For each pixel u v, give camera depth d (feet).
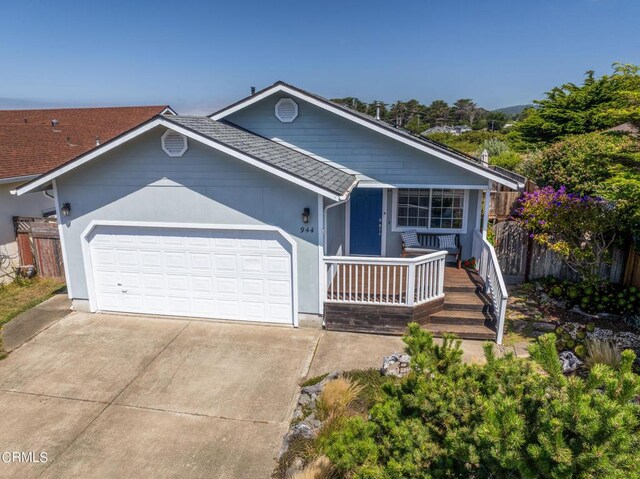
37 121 87.97
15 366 28.96
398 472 13.24
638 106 30.73
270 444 21.68
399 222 42.63
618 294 35.40
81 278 36.83
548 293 38.91
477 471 13.02
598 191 33.78
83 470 20.10
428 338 16.58
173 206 33.96
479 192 40.52
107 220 35.12
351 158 38.22
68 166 32.94
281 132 38.99
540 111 96.17
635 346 29.35
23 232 46.34
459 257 39.86
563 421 10.59
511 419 11.27
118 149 33.22
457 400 14.38
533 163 56.13
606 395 10.77
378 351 30.30
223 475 19.74
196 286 35.45
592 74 91.56
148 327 34.58
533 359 12.89
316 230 32.32
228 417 23.73
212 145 30.40
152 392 26.03
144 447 21.54
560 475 10.07
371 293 34.47
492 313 33.14
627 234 36.52
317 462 18.49
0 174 44.98
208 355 30.17
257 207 32.83
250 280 34.47
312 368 28.30
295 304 33.86
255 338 32.58
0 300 40.52
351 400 23.62
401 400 15.61
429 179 37.29
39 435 22.44
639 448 10.27
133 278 36.29
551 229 36.94
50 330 34.12
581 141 46.96
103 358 29.89
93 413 24.17
